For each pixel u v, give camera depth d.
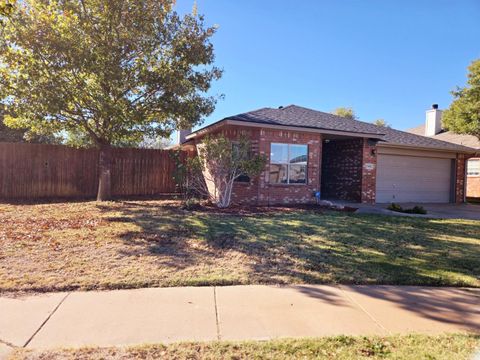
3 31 8.62
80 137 14.39
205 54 10.92
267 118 12.68
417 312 3.74
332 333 3.21
